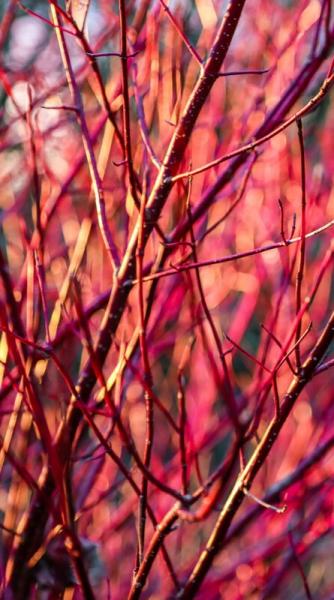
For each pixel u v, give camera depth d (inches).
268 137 56.6
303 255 56.8
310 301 58.3
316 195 88.7
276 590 97.0
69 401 73.8
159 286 89.0
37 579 74.8
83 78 88.1
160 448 120.6
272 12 97.2
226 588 101.6
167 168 64.1
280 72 92.8
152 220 64.9
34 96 92.9
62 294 75.9
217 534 63.3
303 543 93.2
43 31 117.1
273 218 100.6
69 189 89.9
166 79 82.2
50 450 58.3
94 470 84.3
